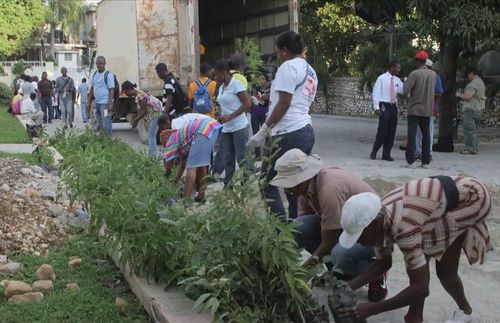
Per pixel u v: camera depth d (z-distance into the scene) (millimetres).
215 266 3346
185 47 11453
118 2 13555
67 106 18109
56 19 56281
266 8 12703
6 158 9305
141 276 4172
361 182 3957
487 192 3578
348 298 3348
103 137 9469
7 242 5117
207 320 3445
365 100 22469
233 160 7547
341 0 21391
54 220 5859
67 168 6449
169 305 3656
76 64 58469
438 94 10703
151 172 5680
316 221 4363
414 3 11555
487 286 4809
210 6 15062
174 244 3887
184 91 10641
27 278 4484
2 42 38844
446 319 4129
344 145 13383
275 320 3484
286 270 3289
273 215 3434
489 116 17922
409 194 3443
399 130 17016
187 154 6266
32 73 39906
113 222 4324
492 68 17375
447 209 3482
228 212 3441
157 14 11914
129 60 13094
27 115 17203
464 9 11203
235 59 8648
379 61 20078
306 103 5219
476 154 12031
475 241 3646
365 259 4102
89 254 5039
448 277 3863
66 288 4289
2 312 3811
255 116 10367
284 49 5297
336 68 24453
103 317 3822
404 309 4281
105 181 5223
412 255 3381
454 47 12539
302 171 3941
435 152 12414
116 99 12812
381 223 3367
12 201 6031
